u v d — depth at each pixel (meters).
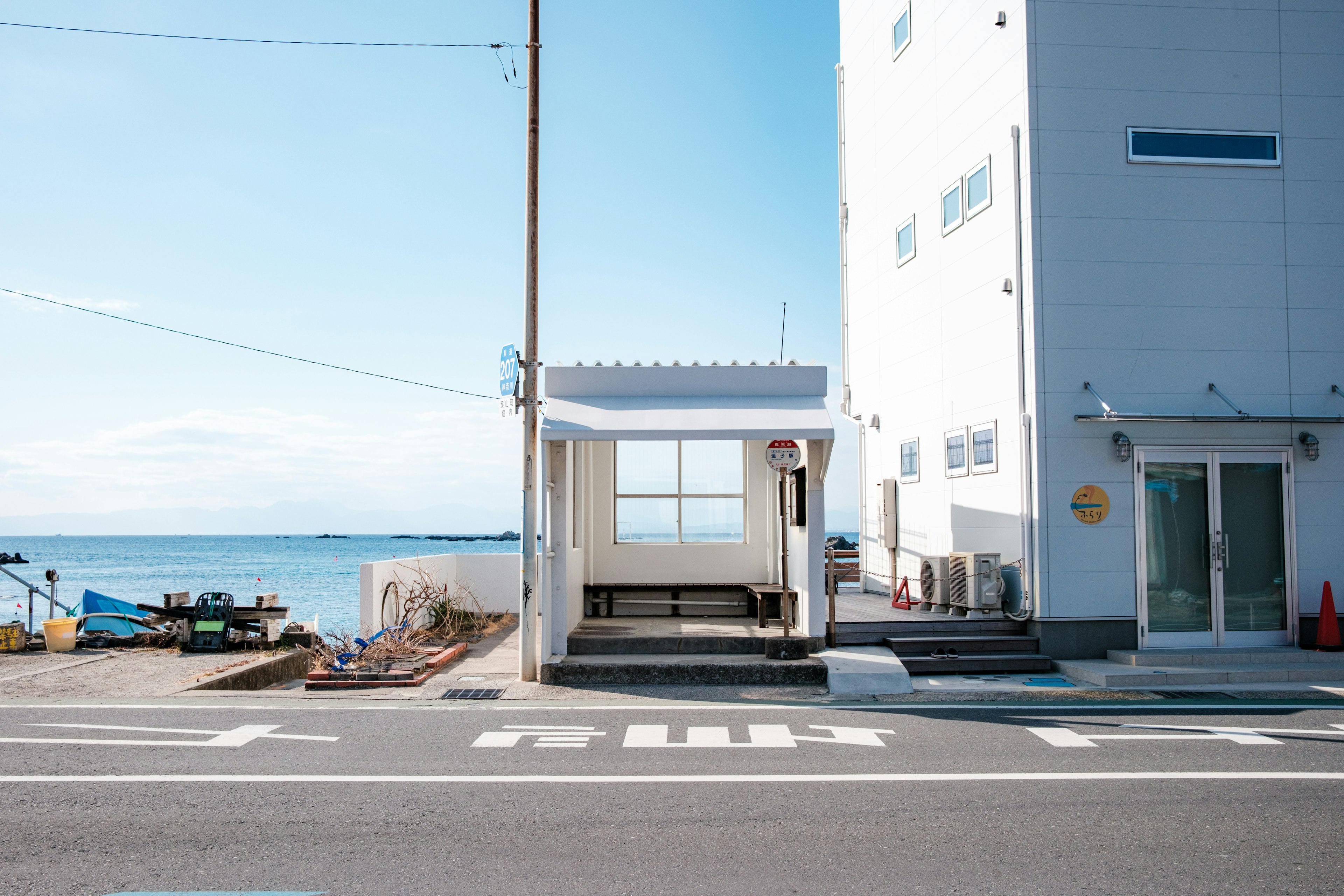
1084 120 11.49
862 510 17.34
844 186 18.59
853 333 18.06
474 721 8.33
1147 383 11.38
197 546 148.25
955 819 5.56
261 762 6.83
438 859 4.89
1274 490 11.53
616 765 6.80
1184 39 11.64
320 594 52.44
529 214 11.37
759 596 12.21
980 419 12.55
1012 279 11.64
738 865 4.81
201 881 4.57
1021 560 11.47
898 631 11.59
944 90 13.76
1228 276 11.54
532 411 11.09
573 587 12.23
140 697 9.29
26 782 6.27
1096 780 6.39
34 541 193.38
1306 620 11.36
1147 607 11.27
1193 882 4.59
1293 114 11.73
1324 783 6.31
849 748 7.34
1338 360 11.59
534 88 11.44
